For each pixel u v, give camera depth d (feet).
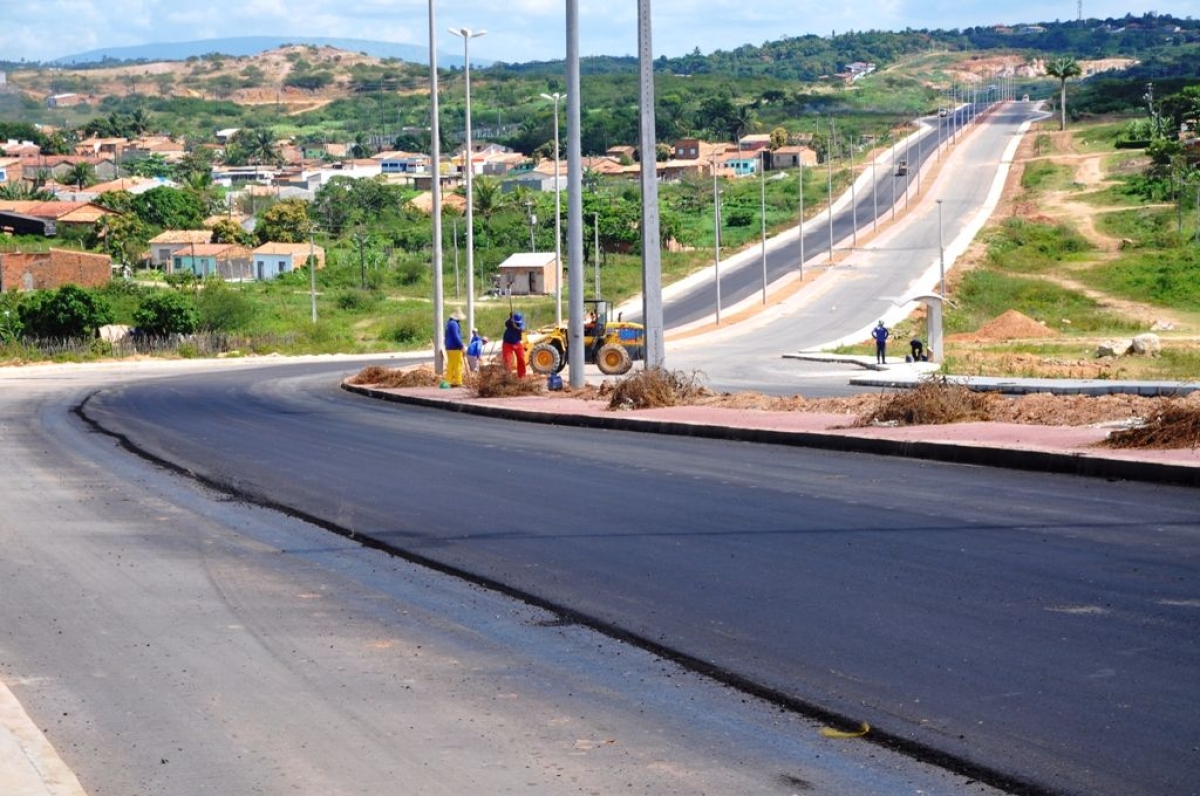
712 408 92.07
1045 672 28.17
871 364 195.00
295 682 29.58
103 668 30.81
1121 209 469.98
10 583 40.40
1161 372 163.02
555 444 77.61
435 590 38.81
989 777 22.80
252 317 345.92
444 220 536.83
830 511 48.80
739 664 30.01
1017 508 47.67
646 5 97.66
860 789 22.54
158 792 22.97
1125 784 22.15
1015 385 115.14
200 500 57.88
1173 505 46.80
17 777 22.67
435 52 150.82
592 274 419.74
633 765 23.95
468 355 152.15
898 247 436.76
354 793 22.75
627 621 34.27
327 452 76.33
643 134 98.84
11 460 74.54
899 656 29.91
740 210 551.59
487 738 25.61
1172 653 29.04
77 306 301.02
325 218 604.49
